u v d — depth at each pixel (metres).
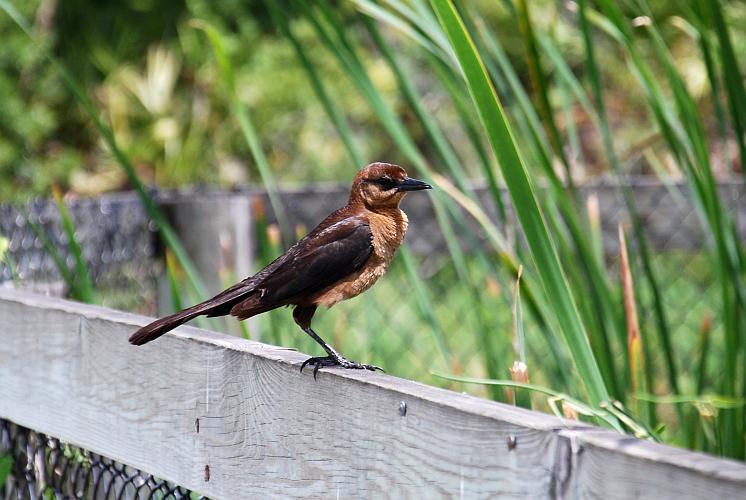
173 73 22.08
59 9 22.73
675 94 6.48
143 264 9.59
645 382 6.77
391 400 4.20
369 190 6.99
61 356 6.09
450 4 5.02
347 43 7.11
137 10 23.25
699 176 6.54
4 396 6.58
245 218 10.15
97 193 20.34
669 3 17.86
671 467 3.23
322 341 6.45
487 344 7.25
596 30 18.05
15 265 8.21
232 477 5.04
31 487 6.69
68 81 7.39
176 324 5.41
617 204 10.55
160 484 5.76
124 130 21.47
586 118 18.06
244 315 6.02
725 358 6.34
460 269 7.25
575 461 3.50
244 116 7.57
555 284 5.20
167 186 20.52
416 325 13.51
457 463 3.90
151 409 5.51
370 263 6.63
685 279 14.36
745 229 10.12
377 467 4.27
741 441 6.15
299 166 20.94
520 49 19.92
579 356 5.19
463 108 6.88
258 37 22.58
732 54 6.30
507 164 5.16
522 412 3.80
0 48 20.66
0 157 19.73
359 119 21.11
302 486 4.64
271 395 4.81
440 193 7.06
